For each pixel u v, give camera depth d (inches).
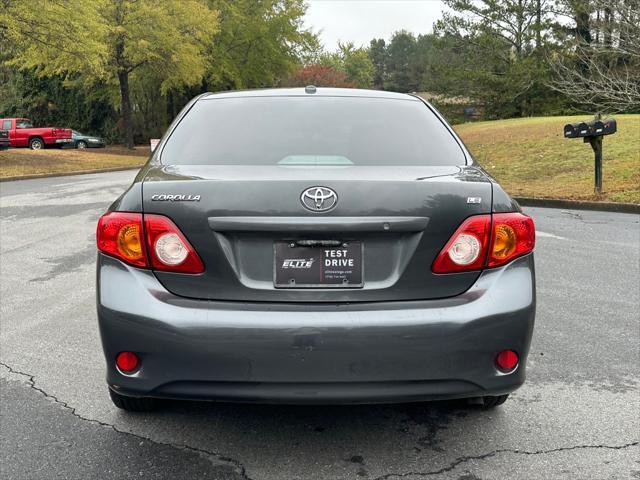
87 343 170.6
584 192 500.1
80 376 147.4
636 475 104.2
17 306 207.0
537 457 110.3
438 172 112.4
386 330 98.0
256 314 98.7
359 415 127.3
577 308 203.9
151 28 1386.6
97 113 1934.1
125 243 103.6
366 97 141.6
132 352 101.0
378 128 129.2
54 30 964.0
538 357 160.6
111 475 103.7
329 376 98.2
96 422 123.6
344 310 99.6
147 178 109.6
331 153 120.6
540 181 587.2
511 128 1061.1
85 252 297.4
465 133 1106.1
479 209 104.4
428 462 108.6
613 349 166.2
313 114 132.5
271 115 132.1
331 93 142.5
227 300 101.5
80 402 133.0
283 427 121.9
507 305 102.2
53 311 201.3
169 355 99.3
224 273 101.3
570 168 625.9
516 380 104.2
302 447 113.9
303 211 100.1
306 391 98.7
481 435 118.8
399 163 119.1
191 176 107.1
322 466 107.1
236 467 106.7
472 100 1985.7
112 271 104.3
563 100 1710.1
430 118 136.8
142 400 124.3
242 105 136.7
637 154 635.5
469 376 101.0
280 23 1818.4
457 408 131.0
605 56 659.4
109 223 105.1
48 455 110.3
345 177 104.1
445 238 102.8
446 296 103.0
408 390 99.8
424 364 99.2
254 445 114.5
